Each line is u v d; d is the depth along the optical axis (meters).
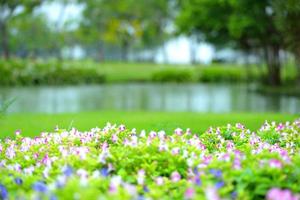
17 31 68.50
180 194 4.39
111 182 4.30
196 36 37.97
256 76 48.16
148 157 5.07
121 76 51.12
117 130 6.49
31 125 12.94
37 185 4.12
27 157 5.56
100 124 12.84
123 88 38.28
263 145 6.20
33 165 5.57
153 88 38.62
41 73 42.44
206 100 25.75
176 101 25.19
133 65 60.66
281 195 3.73
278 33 30.36
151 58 96.50
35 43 69.56
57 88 37.81
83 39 75.38
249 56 39.44
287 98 26.06
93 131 6.59
